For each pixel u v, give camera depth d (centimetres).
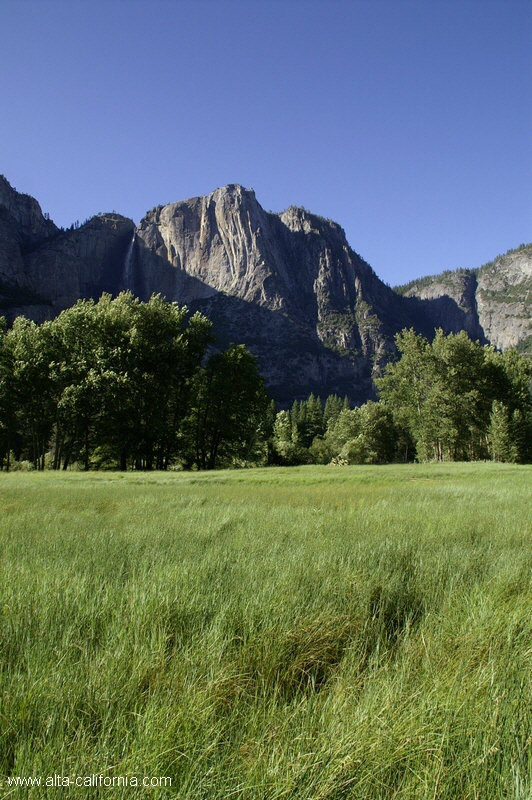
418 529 757
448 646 344
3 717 257
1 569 531
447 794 218
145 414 4362
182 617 385
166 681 292
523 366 5834
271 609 392
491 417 4956
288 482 2386
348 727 252
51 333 4344
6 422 4550
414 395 5572
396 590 458
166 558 567
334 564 521
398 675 304
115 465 4688
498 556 571
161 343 4438
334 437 8831
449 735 246
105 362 4050
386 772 232
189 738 242
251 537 689
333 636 370
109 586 443
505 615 384
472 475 2653
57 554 609
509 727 253
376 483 2283
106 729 255
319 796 214
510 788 219
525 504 1127
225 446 5031
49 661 313
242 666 321
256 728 260
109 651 321
